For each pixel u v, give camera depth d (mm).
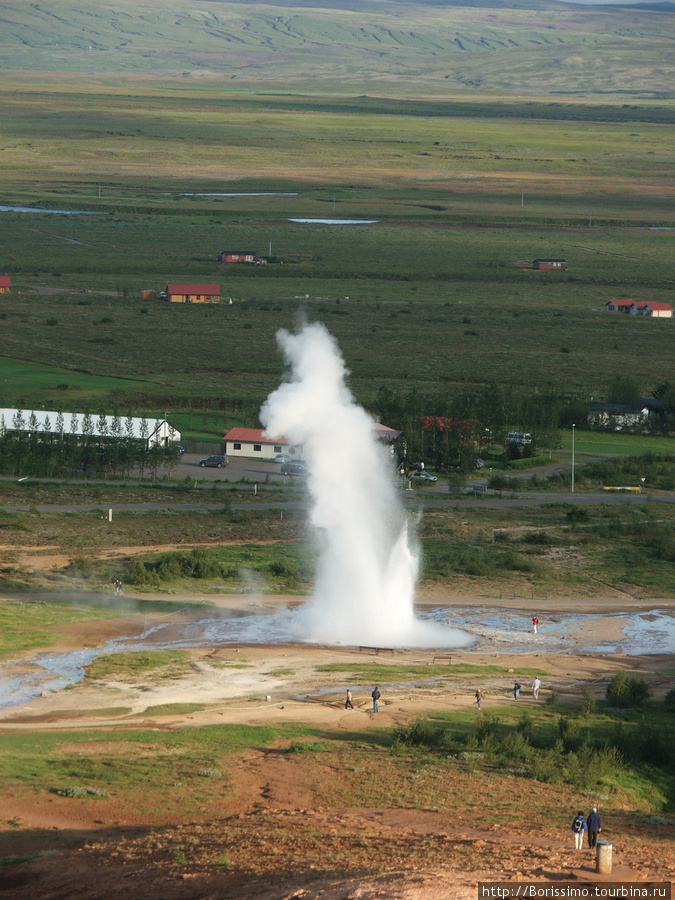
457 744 98875
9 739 95062
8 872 66188
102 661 127938
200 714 107250
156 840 70875
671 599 177875
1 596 160625
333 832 72875
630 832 76562
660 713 117625
